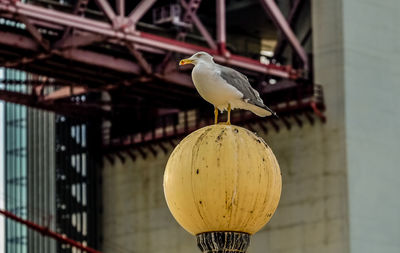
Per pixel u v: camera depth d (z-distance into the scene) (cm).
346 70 7044
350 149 6994
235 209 1229
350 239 6906
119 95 7162
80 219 7775
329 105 7056
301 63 7025
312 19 7175
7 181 8388
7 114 8469
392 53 7238
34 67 6469
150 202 7662
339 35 7069
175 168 1243
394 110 7181
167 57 6431
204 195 1227
